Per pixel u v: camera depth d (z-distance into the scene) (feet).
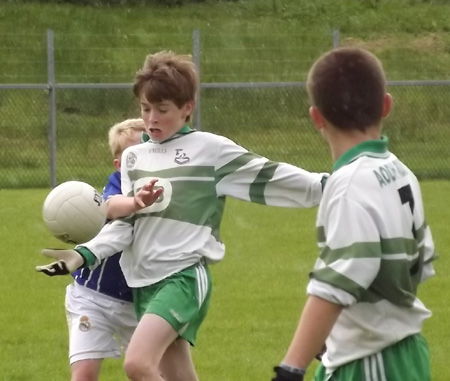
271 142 219.82
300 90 236.02
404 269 36.78
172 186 53.83
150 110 54.54
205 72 258.37
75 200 53.72
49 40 182.60
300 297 98.37
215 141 54.34
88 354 56.65
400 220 36.65
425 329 85.56
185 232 53.42
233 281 105.40
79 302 57.36
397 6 311.27
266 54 271.49
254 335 84.12
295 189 52.70
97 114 234.58
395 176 37.27
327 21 298.76
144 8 305.12
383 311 36.81
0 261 116.47
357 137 37.06
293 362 34.50
